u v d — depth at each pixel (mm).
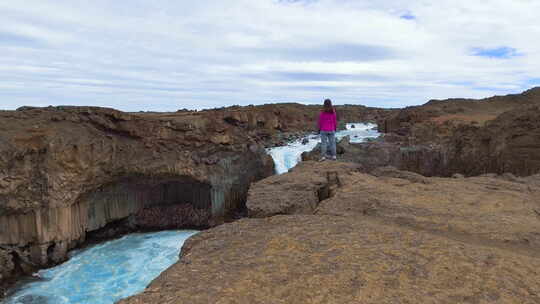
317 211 8469
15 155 18594
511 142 29094
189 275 4746
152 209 27297
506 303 3818
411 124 46188
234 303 3943
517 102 54625
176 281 4574
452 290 4098
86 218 22953
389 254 5133
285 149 36719
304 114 54781
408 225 6992
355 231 6230
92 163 21969
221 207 28031
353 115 75875
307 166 14555
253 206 9922
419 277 4418
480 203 8148
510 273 4496
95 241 23750
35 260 19438
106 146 23109
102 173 23031
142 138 25844
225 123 32375
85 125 23750
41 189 19500
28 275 18578
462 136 34188
